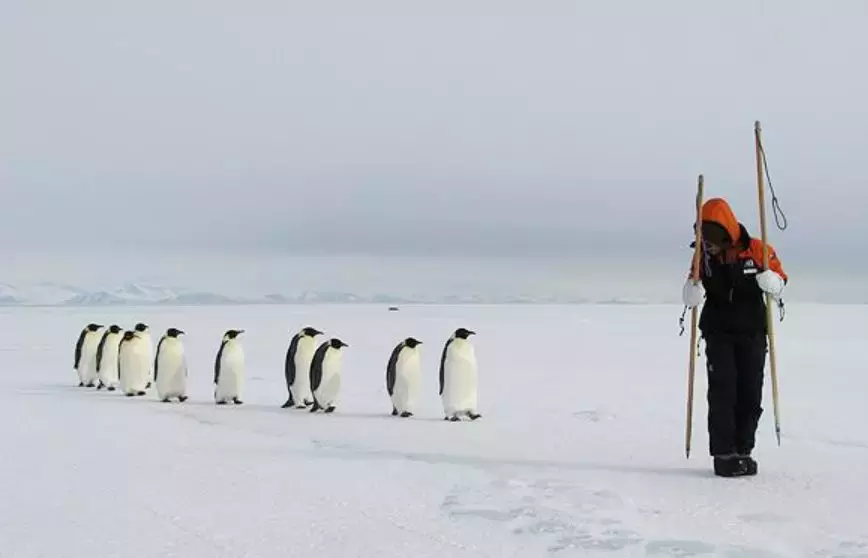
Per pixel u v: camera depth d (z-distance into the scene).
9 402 20.91
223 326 66.75
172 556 6.68
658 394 21.28
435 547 6.89
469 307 142.12
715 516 7.83
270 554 6.71
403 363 17.78
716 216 9.66
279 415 18.08
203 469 10.61
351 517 7.91
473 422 16.30
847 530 7.30
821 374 26.94
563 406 18.78
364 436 14.11
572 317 84.31
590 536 7.16
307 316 90.88
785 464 10.66
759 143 9.64
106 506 8.47
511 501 8.52
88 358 26.41
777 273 9.74
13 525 7.71
